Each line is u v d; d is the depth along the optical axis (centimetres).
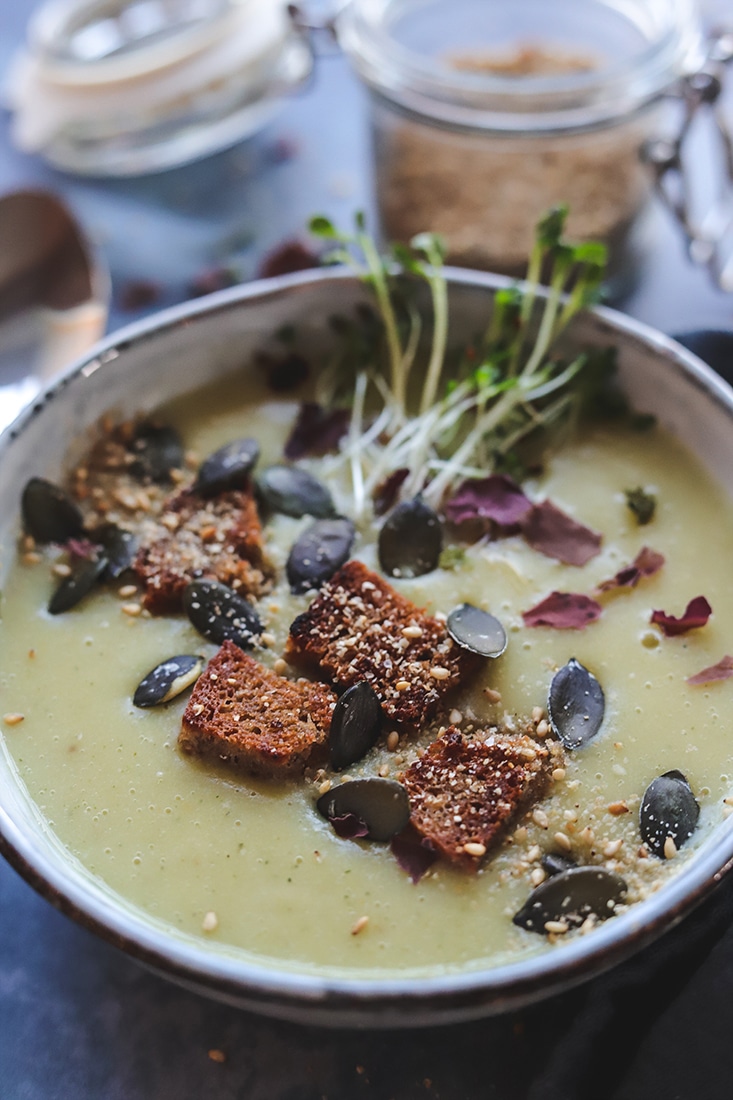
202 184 37
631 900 22
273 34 37
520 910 22
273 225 36
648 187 32
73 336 32
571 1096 22
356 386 29
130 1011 24
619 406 28
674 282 33
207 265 35
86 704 25
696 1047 22
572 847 23
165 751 24
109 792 24
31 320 32
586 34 35
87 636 26
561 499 27
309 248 34
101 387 28
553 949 21
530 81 30
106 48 37
